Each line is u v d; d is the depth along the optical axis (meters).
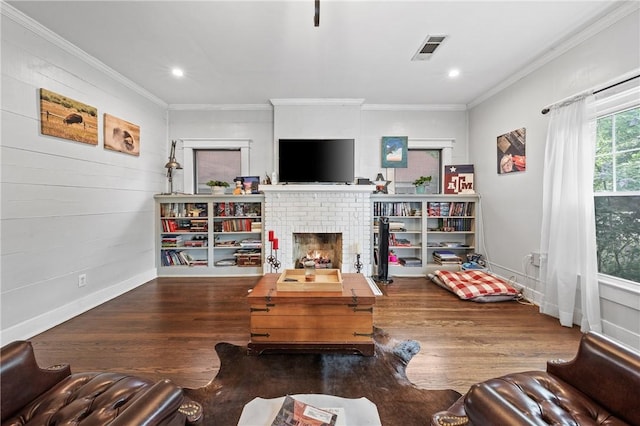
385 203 4.25
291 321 2.01
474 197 4.11
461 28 2.45
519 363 1.94
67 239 2.64
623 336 2.16
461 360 1.97
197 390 1.66
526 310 2.87
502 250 3.64
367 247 4.00
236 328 2.45
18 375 1.04
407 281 3.89
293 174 4.00
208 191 4.52
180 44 2.68
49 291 2.46
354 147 4.04
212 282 3.81
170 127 4.39
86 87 2.86
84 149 2.84
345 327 2.02
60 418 1.00
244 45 2.71
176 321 2.59
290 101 4.15
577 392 1.15
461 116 4.45
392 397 1.59
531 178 3.14
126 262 3.46
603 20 2.28
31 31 2.32
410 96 4.04
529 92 3.15
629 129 2.21
